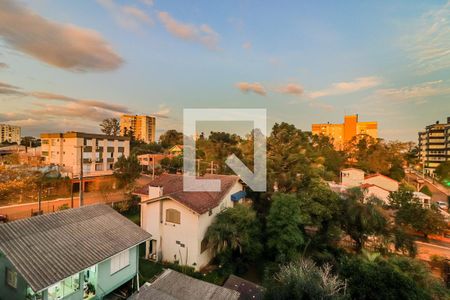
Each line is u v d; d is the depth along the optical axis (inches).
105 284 430.6
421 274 486.6
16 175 1102.4
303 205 812.0
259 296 481.7
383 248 756.6
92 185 1493.6
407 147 3063.5
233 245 630.5
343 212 834.8
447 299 449.1
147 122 4530.0
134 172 1213.1
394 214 1059.3
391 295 396.8
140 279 550.6
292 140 1142.3
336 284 410.6
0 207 1049.5
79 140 1519.4
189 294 412.5
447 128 2753.4
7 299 371.2
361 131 3885.3
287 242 681.6
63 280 355.3
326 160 1962.4
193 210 601.3
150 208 677.3
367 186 1459.2
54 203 1154.7
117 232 474.6
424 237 976.9
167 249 650.8
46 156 1635.1
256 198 989.8
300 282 411.2
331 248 786.8
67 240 407.5
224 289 430.3
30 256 349.7
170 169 1909.4
